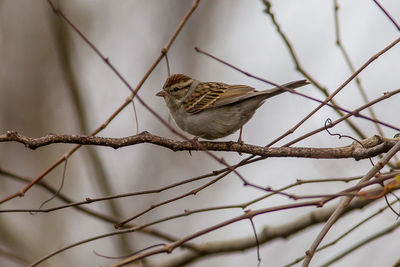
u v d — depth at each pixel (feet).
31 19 51.24
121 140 22.25
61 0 45.09
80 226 46.98
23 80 50.85
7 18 50.37
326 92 26.63
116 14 51.88
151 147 49.62
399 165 25.38
